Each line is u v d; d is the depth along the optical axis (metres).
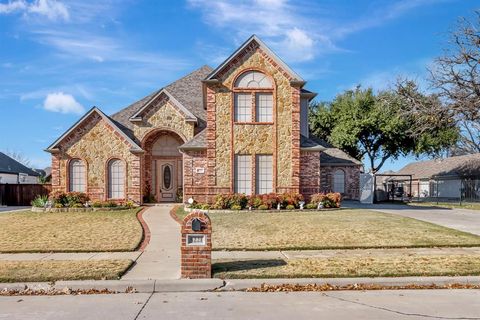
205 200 23.88
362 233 14.62
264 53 23.77
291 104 23.73
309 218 18.16
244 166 23.72
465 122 34.78
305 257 11.32
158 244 13.79
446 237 13.95
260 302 7.75
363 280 9.00
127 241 13.98
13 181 46.25
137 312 7.14
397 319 6.73
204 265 9.24
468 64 33.12
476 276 9.23
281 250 12.41
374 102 44.91
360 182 35.56
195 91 32.41
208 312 7.12
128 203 25.34
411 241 13.38
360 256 11.41
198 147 23.94
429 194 56.03
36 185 34.72
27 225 17.98
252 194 23.44
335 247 12.62
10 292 8.52
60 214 21.88
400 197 46.81
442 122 35.00
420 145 45.00
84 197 24.55
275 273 9.43
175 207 25.72
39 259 11.35
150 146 29.03
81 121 26.77
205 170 24.06
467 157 52.66
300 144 24.33
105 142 26.88
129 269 10.11
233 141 23.62
